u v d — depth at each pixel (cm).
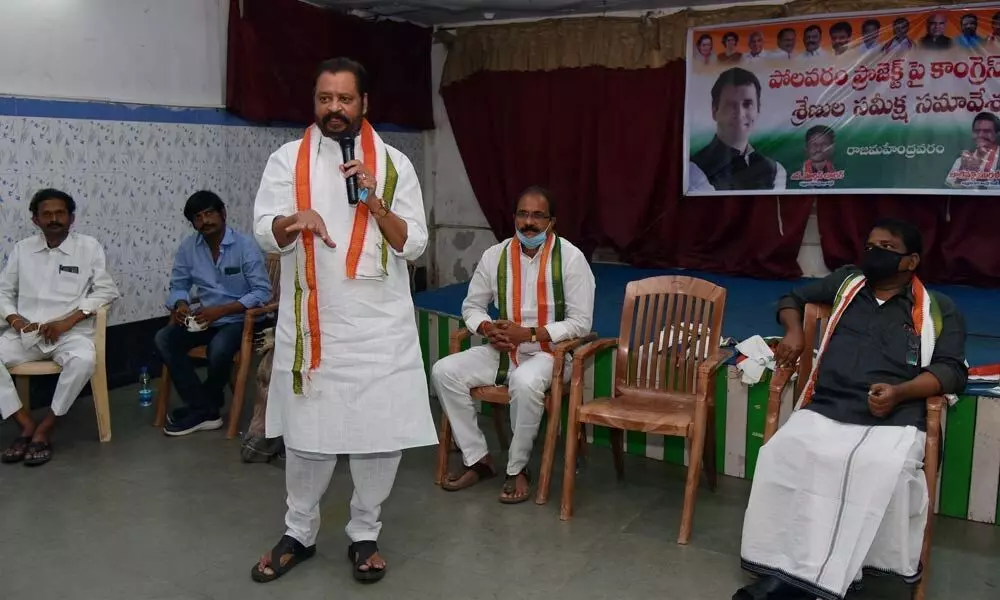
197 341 408
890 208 536
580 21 595
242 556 280
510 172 639
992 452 297
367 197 231
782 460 248
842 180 533
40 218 380
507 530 298
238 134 530
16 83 412
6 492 331
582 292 333
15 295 392
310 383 241
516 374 316
